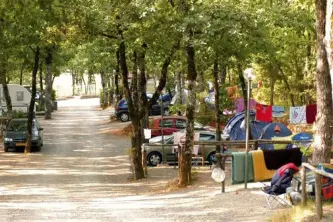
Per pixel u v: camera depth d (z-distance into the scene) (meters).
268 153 17.47
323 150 15.77
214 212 14.50
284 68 38.34
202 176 21.97
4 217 14.60
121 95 61.72
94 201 18.30
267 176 17.41
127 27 21.66
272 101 39.53
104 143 40.50
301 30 28.81
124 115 55.09
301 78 38.09
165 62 23.67
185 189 19.88
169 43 20.70
